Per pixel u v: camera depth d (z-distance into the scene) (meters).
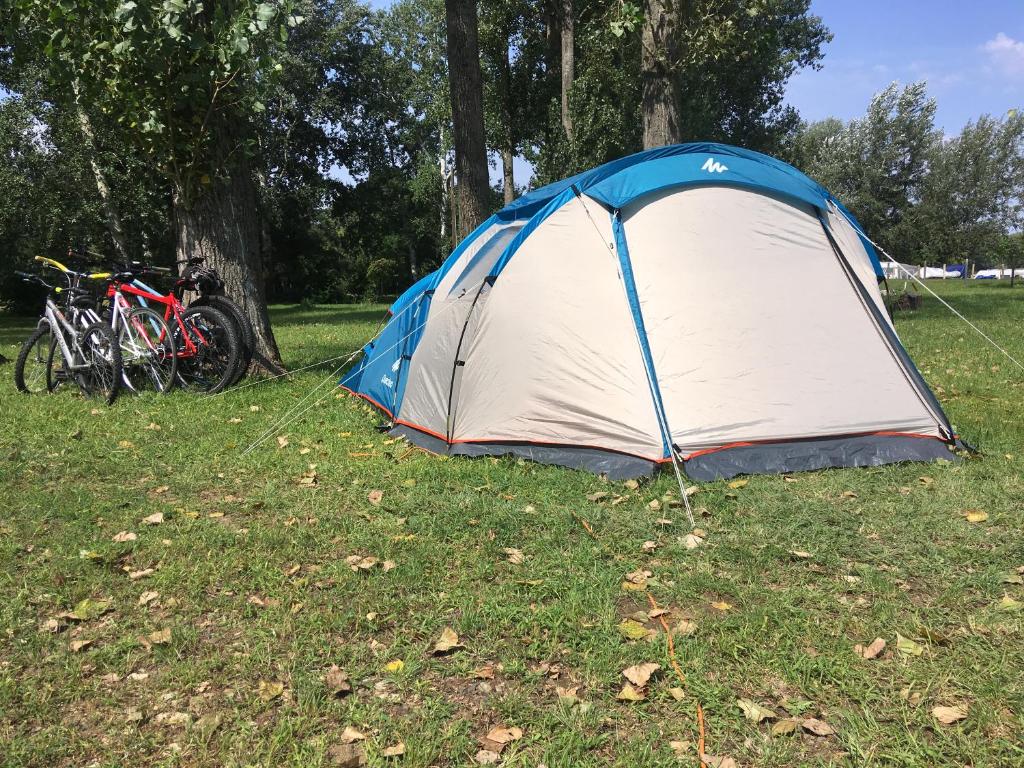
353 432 6.47
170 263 28.14
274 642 3.04
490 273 5.72
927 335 14.16
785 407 5.28
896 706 2.60
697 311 5.31
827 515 4.31
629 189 5.42
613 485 4.94
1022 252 41.91
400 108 42.72
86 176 23.84
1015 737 2.44
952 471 5.03
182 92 8.03
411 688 2.73
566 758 2.34
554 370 5.45
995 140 51.59
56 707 2.62
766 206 5.57
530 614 3.23
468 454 5.61
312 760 2.34
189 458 5.63
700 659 2.86
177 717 2.57
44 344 8.36
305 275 46.09
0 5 7.69
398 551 3.89
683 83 26.88
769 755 2.35
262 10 7.54
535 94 30.39
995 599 3.34
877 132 53.38
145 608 3.31
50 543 3.94
